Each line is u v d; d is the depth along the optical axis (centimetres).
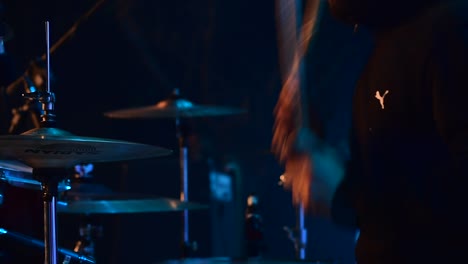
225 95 855
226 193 689
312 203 221
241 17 858
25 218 383
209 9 849
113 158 302
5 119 420
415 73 195
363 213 214
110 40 784
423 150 197
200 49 850
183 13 841
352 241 703
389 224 205
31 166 289
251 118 845
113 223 641
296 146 222
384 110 204
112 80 788
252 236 491
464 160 183
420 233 197
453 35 188
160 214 646
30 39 697
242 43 859
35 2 698
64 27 711
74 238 591
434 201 193
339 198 221
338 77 709
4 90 421
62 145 270
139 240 641
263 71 855
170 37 834
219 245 669
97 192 482
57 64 759
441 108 187
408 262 198
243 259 178
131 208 453
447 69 187
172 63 834
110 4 771
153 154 309
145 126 721
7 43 684
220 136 837
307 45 237
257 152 716
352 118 222
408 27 202
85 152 281
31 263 366
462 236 189
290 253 715
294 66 233
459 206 187
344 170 221
